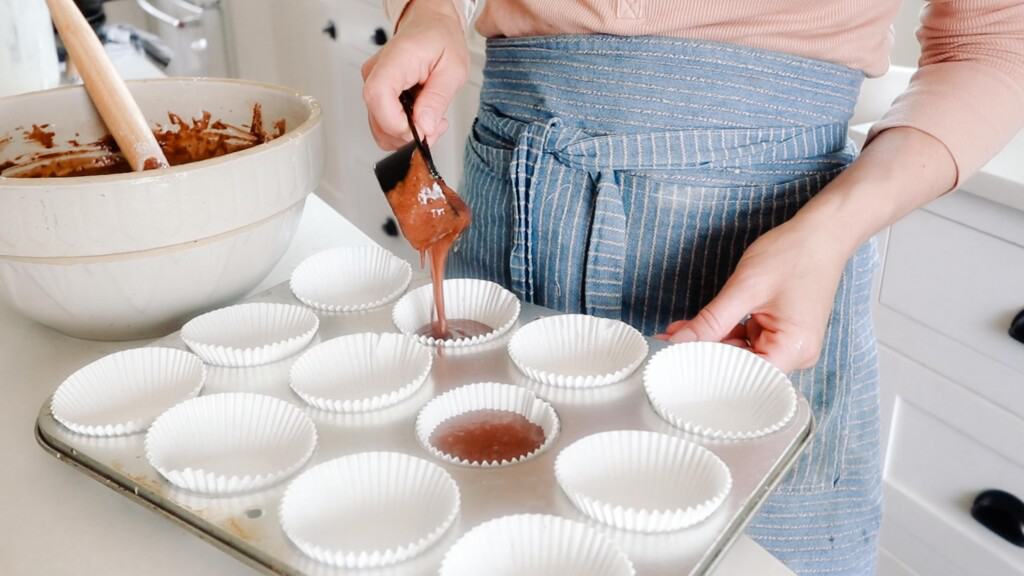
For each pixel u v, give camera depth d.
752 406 0.57
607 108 0.69
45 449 0.55
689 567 0.45
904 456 1.17
